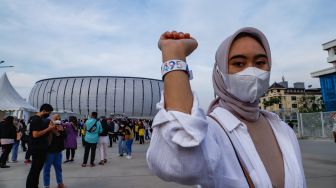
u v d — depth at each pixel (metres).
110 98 96.56
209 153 0.99
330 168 8.48
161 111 0.92
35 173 5.62
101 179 7.49
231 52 1.42
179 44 1.04
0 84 22.97
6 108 21.66
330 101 38.38
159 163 0.92
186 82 0.97
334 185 6.26
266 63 1.44
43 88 103.62
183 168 0.90
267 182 1.22
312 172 7.86
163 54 1.03
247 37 1.43
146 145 20.61
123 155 13.55
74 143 11.25
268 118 1.62
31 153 5.63
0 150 15.81
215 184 1.02
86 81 98.88
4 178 7.68
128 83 99.25
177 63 0.98
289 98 84.19
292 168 1.36
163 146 0.91
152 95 101.56
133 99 97.81
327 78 39.09
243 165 1.23
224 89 1.48
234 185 1.14
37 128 5.61
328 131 20.91
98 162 11.06
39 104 102.94
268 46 1.46
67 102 97.56
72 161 11.38
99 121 10.40
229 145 1.24
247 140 1.30
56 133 5.94
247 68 1.36
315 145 16.52
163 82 1.00
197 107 0.93
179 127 0.87
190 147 0.87
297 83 87.81
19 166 10.00
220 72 1.47
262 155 1.36
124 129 12.50
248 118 1.42
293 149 1.47
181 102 0.92
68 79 101.38
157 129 0.94
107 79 98.88
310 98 70.50
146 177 7.69
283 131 1.54
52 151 6.32
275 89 83.69
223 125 1.33
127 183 6.92
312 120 22.59
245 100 1.39
